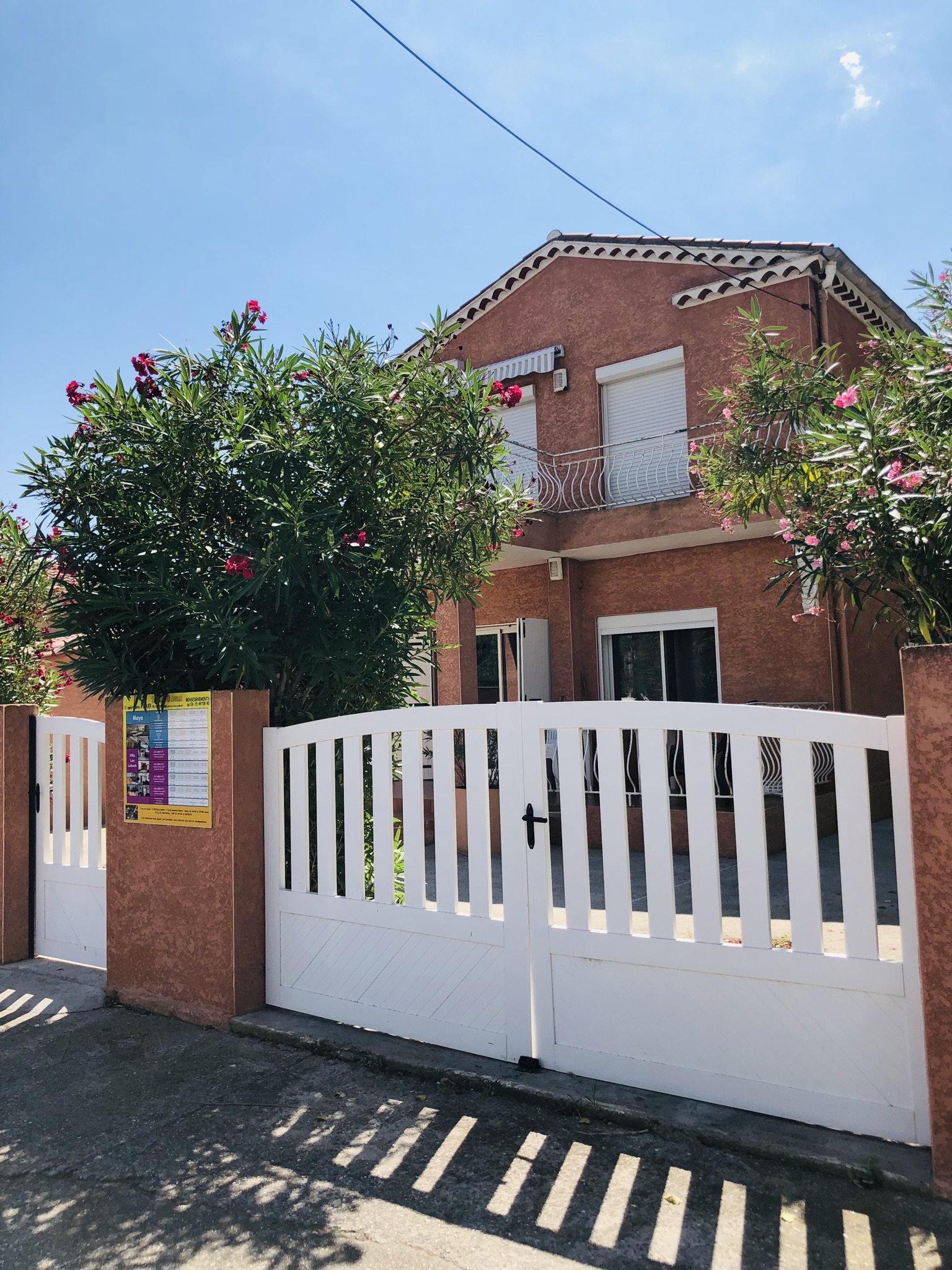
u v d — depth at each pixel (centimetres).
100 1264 293
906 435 418
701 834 365
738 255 1110
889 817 1031
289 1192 327
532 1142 349
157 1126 384
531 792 408
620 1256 278
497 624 1308
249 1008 501
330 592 527
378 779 466
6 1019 529
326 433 513
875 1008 328
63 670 550
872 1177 305
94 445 524
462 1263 280
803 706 1066
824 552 432
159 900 532
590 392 1255
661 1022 372
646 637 1211
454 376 534
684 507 1068
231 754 500
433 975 439
